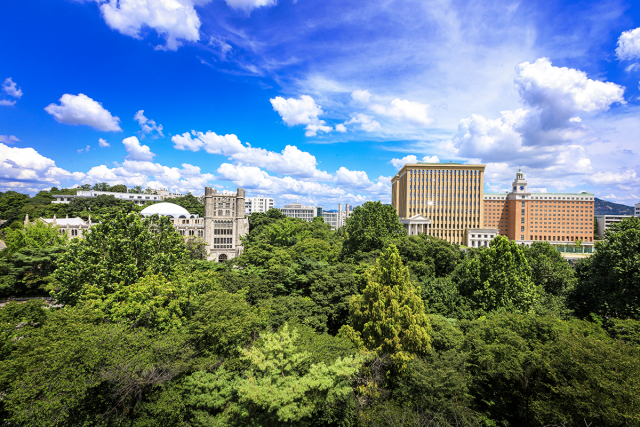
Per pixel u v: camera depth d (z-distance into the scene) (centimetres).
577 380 2172
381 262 3781
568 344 2361
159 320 2645
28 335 2277
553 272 5728
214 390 2052
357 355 2245
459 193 14938
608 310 3819
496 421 2492
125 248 3931
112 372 1891
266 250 7350
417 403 2433
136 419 2039
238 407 1894
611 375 2003
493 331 2908
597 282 4212
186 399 2120
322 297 4319
